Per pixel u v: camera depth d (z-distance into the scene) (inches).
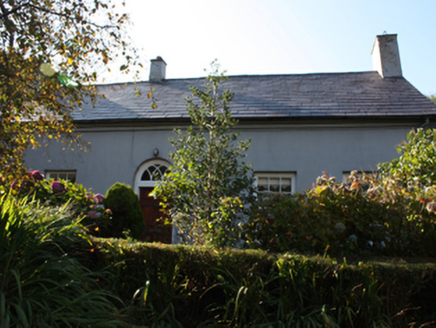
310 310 119.6
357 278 118.2
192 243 220.8
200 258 132.3
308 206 165.8
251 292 119.7
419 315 122.2
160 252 135.1
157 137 379.9
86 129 390.0
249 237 177.0
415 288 119.9
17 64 169.3
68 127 195.5
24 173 175.8
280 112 364.8
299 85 442.0
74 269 123.3
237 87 445.7
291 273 121.3
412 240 162.9
